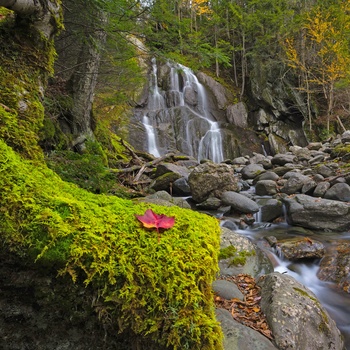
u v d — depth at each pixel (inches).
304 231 159.9
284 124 653.9
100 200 44.0
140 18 181.0
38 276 35.1
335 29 585.3
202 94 668.7
